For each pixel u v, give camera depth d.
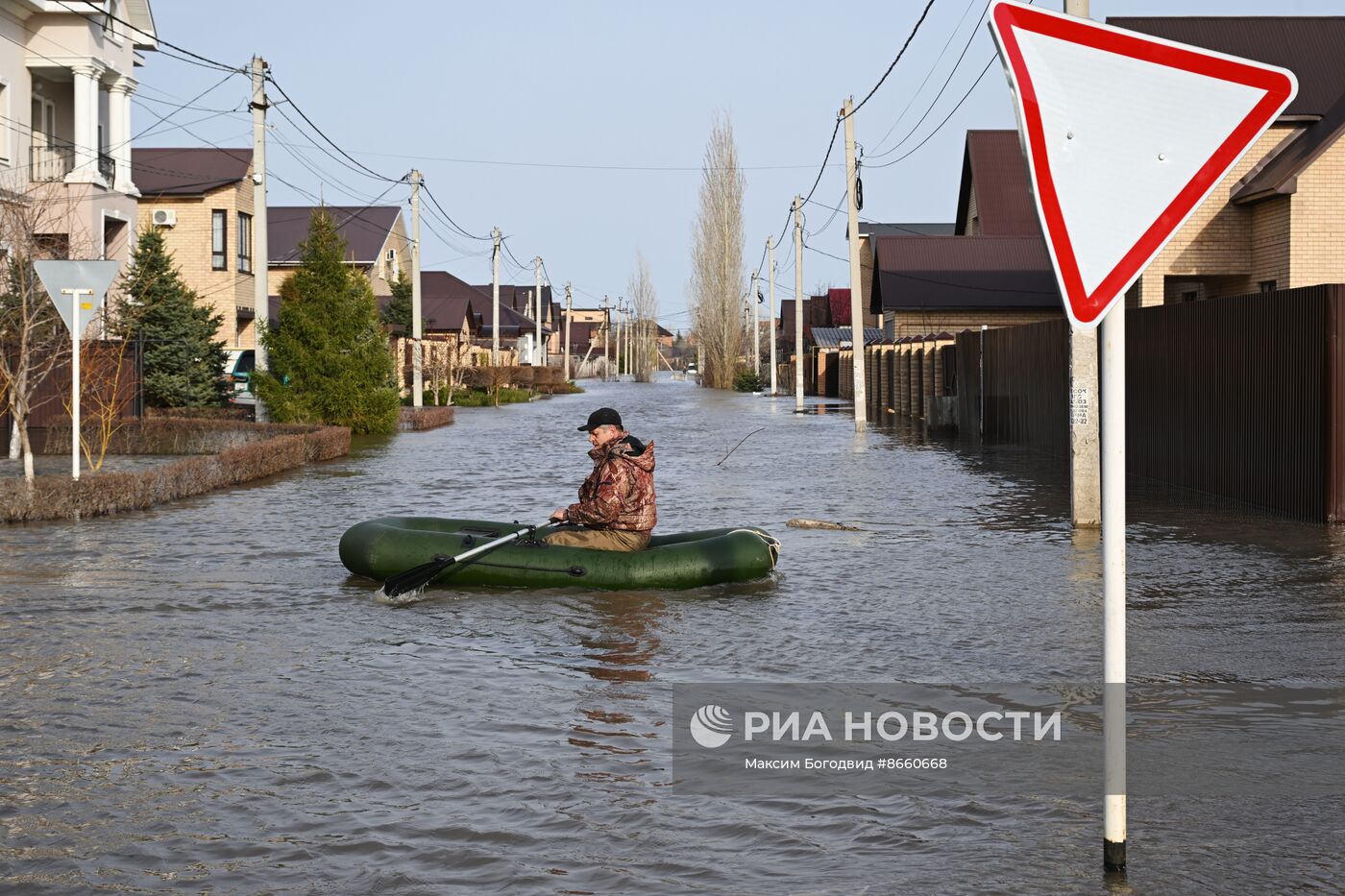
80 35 30.05
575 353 153.88
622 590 10.45
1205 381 16.62
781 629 8.97
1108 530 4.12
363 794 5.57
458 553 10.64
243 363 42.16
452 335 66.50
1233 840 4.97
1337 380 13.52
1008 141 52.97
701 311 85.62
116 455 24.64
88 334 25.64
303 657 8.20
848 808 5.38
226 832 5.14
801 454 26.02
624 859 4.85
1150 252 3.84
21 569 11.60
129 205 32.62
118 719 6.76
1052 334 24.27
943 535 13.80
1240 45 26.20
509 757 6.08
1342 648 8.23
